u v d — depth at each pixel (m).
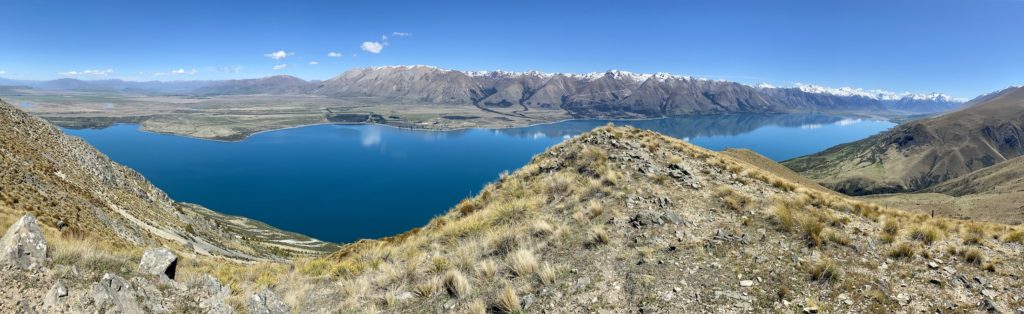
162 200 81.81
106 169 68.69
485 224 16.77
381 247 18.38
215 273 16.09
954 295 9.75
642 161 22.23
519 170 25.36
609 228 14.20
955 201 133.25
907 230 14.23
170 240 45.44
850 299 9.65
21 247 9.05
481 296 10.91
